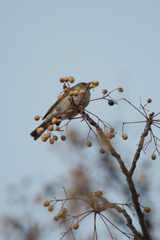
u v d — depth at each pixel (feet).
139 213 21.53
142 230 21.44
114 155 22.62
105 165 26.04
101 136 23.77
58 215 21.80
